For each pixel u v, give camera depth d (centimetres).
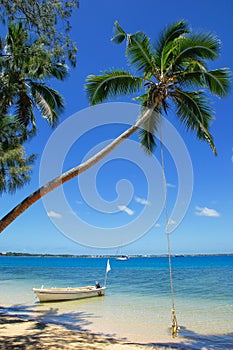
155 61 1047
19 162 1000
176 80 1034
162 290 2281
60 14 898
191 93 1057
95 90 1052
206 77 1030
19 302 1827
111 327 1160
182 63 1041
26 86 1184
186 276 3544
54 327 1129
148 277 3509
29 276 3884
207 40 979
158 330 1109
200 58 1020
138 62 1048
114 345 890
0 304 1755
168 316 1369
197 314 1412
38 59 904
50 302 1761
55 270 5372
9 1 846
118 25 1033
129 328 1143
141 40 1027
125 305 1672
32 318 1340
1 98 947
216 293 2108
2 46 914
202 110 1063
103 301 1806
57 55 914
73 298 1820
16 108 1228
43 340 903
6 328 1077
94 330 1105
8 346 820
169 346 902
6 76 923
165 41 1033
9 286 2720
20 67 923
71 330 1088
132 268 5722
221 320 1283
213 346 909
